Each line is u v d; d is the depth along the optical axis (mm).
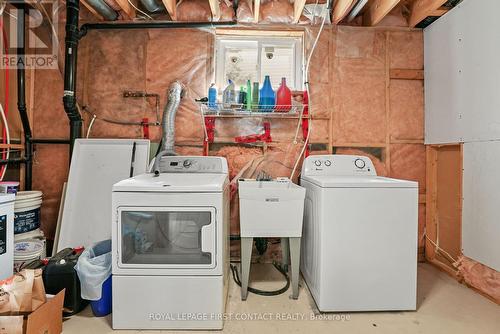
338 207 1687
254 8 2293
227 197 2018
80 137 2391
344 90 2547
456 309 1758
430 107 2477
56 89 2480
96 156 2357
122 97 2484
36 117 2475
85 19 2480
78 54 2469
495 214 1838
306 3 2504
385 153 2553
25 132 2400
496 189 1833
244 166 2510
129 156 2369
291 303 1814
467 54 2061
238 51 2609
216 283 1531
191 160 2164
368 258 1698
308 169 2223
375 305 1714
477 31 1970
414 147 2570
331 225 1687
